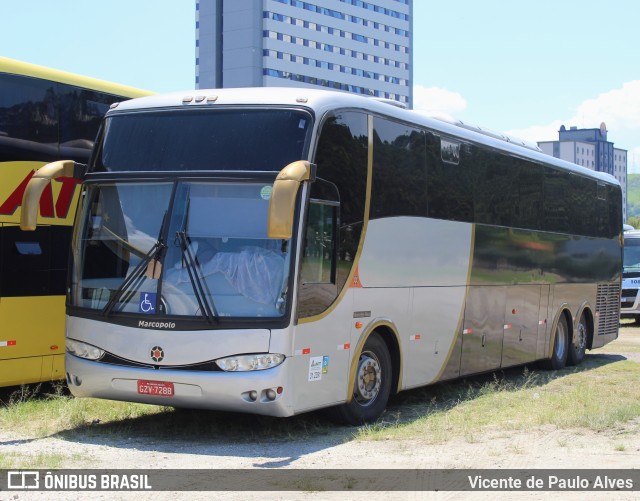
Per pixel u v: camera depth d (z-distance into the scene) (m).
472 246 14.20
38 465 8.61
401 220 12.02
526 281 16.39
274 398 9.48
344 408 10.89
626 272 33.28
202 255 9.77
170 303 9.73
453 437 10.26
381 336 11.82
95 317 10.11
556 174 18.00
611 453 9.13
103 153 10.67
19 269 12.23
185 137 10.33
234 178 9.87
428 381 12.90
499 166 15.34
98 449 9.57
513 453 9.19
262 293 9.59
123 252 10.10
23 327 12.28
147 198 10.16
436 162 13.14
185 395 9.62
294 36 148.75
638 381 16.09
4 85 12.16
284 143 10.02
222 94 10.52
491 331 14.95
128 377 9.84
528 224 16.53
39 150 12.54
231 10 144.12
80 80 13.28
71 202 12.98
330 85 155.62
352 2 160.75
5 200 12.05
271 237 8.70
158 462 8.91
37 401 12.49
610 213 21.44
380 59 166.75
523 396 13.91
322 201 10.18
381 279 11.48
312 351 9.98
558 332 18.34
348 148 10.82
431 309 12.88
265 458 9.14
